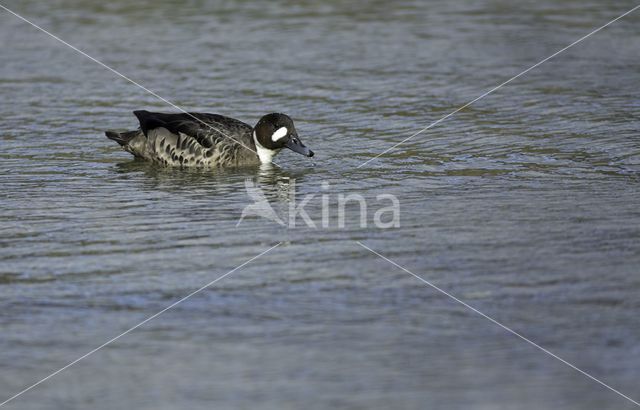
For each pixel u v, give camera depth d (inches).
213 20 1590.8
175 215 824.3
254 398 531.8
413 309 632.4
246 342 592.4
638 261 697.6
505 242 743.7
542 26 1531.7
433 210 824.9
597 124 1076.5
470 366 561.0
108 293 663.1
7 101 1191.6
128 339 599.8
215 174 946.7
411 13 1635.1
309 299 650.2
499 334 597.0
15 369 568.1
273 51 1401.3
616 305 629.0
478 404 523.2
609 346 579.5
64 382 554.9
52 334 606.5
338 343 589.0
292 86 1238.9
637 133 1040.2
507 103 1164.5
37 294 661.3
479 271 690.2
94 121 1119.0
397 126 1088.8
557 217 796.6
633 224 773.9
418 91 1217.4
